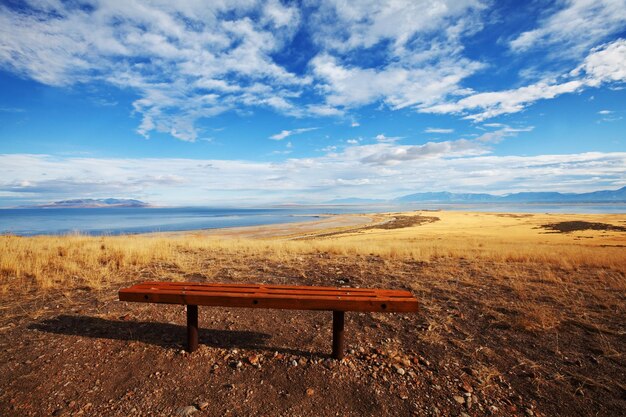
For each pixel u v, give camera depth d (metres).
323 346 4.02
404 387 3.23
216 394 3.09
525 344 4.11
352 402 3.00
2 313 4.80
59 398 2.98
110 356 3.68
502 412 2.91
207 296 3.58
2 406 2.85
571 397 3.11
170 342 4.03
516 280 7.21
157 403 2.95
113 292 5.93
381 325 4.70
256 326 4.60
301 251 11.83
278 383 3.26
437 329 4.55
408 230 59.00
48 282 6.16
